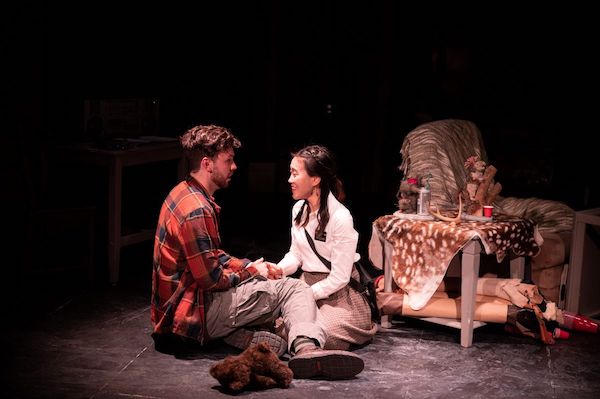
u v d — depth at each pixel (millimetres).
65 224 4641
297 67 7230
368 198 7133
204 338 3547
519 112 7195
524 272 4203
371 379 3408
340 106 7320
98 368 3461
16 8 5086
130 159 4812
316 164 3607
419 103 7391
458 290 4094
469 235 3705
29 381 3297
